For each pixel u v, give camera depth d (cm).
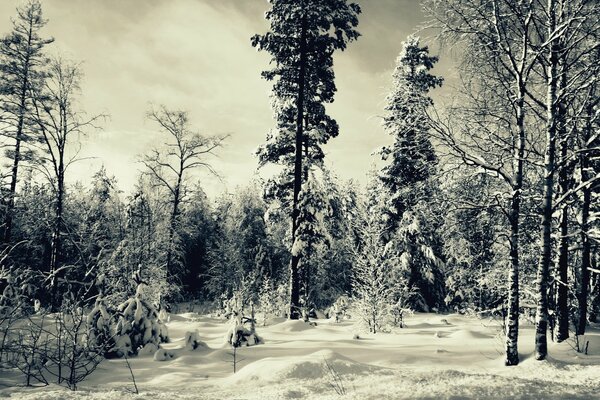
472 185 1188
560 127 1082
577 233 1091
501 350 1154
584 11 1039
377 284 1888
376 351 1136
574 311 1428
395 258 2270
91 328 1079
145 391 746
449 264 2622
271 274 4097
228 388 762
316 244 2117
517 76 1070
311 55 2139
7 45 2220
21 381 850
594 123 1155
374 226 2072
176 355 1119
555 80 1070
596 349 1086
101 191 3912
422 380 692
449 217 1218
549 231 1046
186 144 2741
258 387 739
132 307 1183
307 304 2648
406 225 2419
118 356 1111
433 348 1212
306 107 2275
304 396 660
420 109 1099
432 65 2259
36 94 2197
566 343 1135
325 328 1769
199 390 757
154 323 1203
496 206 1118
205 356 1105
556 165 1054
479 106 1111
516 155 1075
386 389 634
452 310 2744
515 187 1061
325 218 2184
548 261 1038
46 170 2269
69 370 949
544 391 583
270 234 4450
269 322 1939
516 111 1086
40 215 2586
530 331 1614
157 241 2559
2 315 989
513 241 1048
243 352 1145
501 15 1055
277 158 2245
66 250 2705
